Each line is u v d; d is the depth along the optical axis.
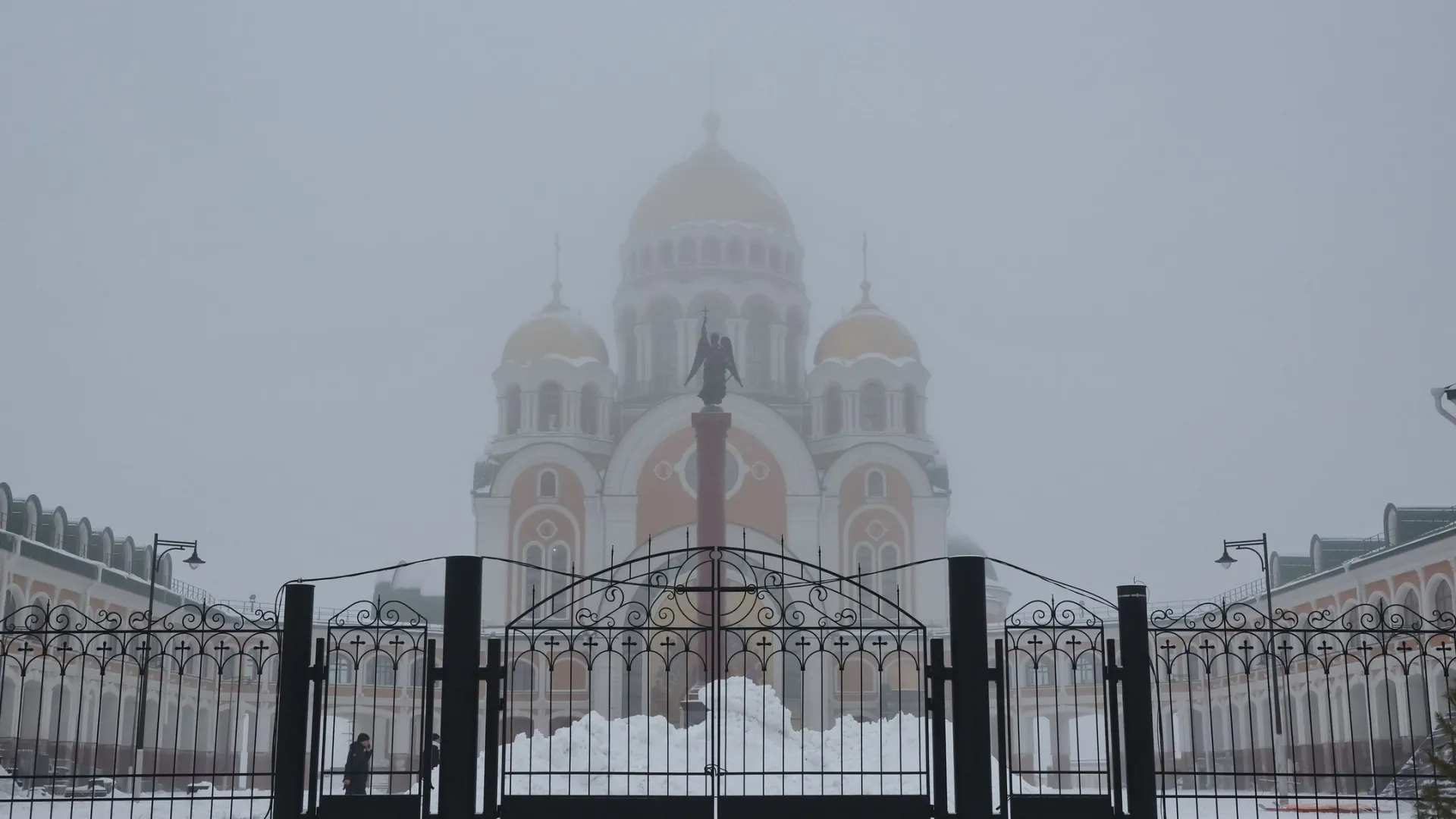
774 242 88.19
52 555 50.84
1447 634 18.44
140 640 56.28
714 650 18.09
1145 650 17.92
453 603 17.75
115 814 27.58
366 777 22.36
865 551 80.94
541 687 71.44
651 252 88.56
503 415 85.38
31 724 48.28
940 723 17.78
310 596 18.08
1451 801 16.17
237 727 19.47
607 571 18.22
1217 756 60.28
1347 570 54.44
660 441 80.69
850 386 84.50
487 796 17.55
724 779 25.88
